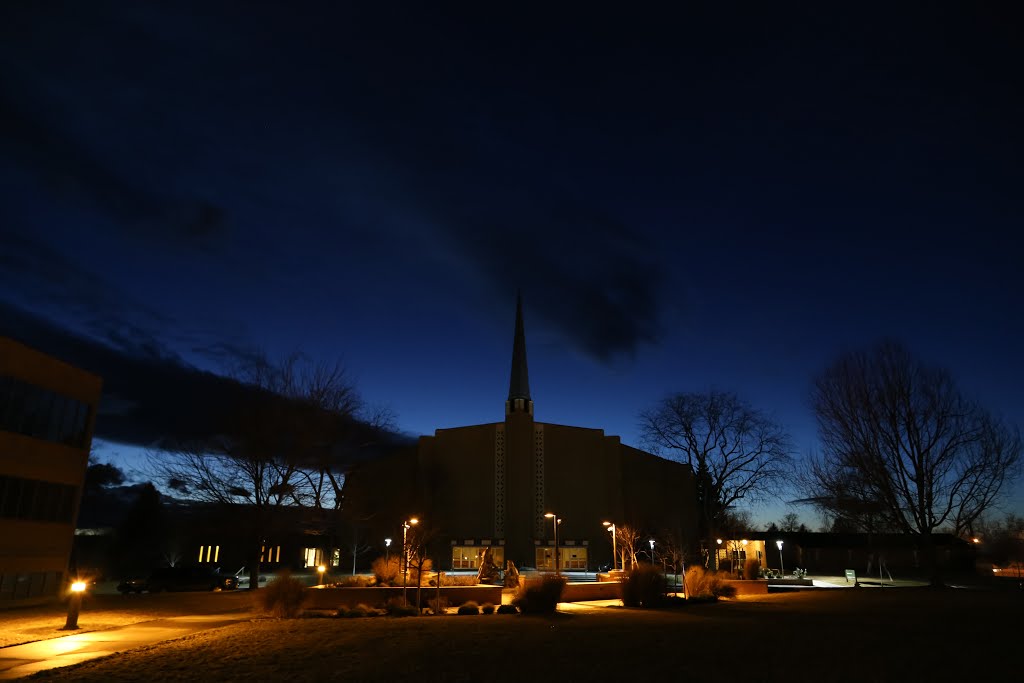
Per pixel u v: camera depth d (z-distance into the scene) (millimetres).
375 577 37250
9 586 29797
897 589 41594
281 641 17719
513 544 63812
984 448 41312
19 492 30781
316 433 42719
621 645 16656
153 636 19000
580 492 67625
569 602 33594
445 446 69625
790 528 100938
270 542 58688
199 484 40438
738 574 49188
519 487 65250
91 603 31016
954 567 71062
